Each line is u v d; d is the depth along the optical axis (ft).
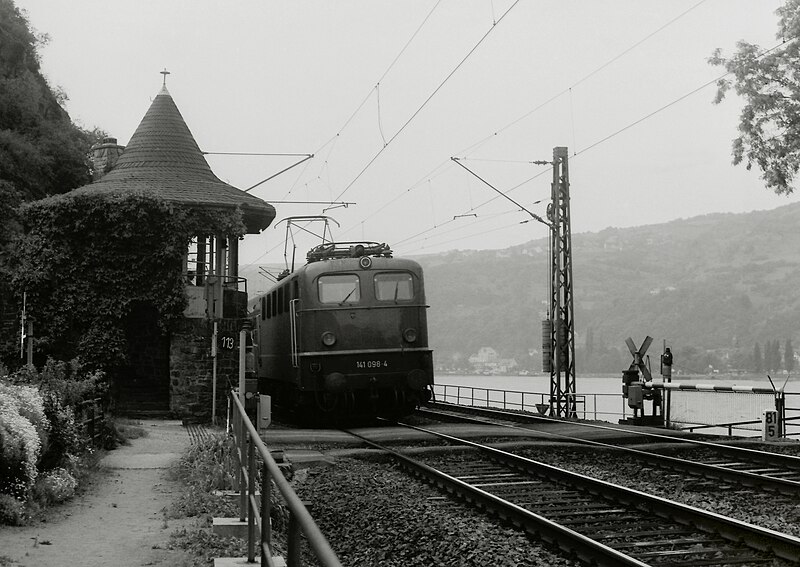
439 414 100.17
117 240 95.25
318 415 86.43
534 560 30.78
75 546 29.25
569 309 110.01
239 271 111.96
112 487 42.19
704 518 34.65
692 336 631.15
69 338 94.38
